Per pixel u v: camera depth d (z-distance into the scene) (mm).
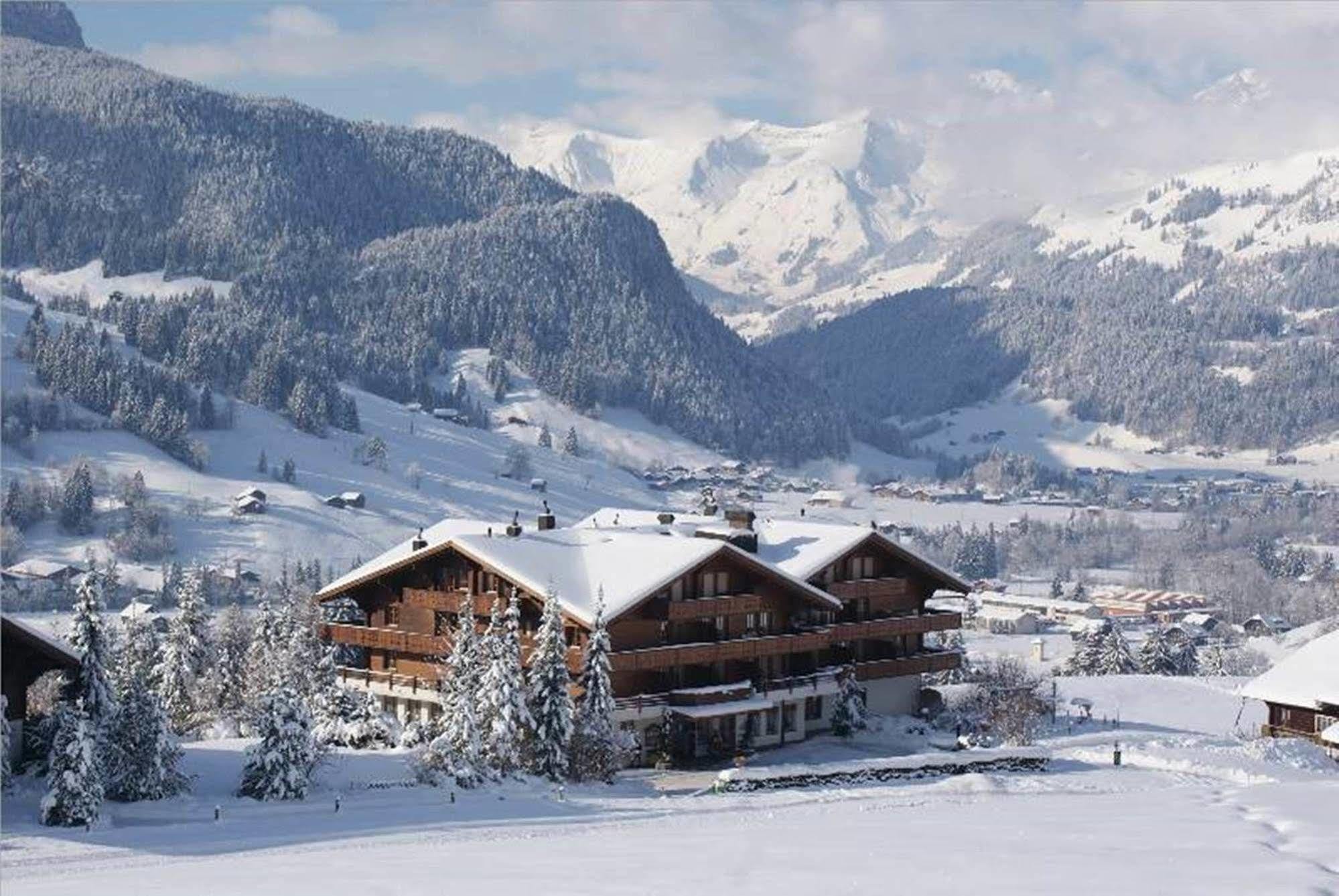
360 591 95500
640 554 90062
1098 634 167750
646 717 84688
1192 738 94688
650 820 59281
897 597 104375
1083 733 99375
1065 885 31500
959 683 123250
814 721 95562
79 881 40562
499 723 73938
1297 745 86062
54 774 60344
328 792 69000
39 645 69438
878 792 69250
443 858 40469
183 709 103625
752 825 50188
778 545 102375
